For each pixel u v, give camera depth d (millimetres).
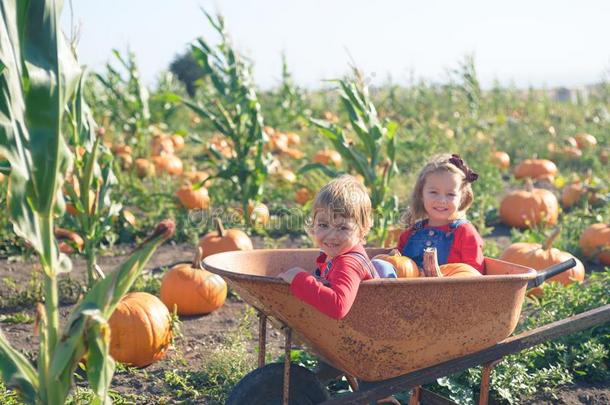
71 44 4848
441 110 20234
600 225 8367
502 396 4691
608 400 4816
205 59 9711
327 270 3803
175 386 5004
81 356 3045
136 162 12109
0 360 3209
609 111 20891
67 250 8109
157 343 5297
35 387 3227
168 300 6395
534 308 5910
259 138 9516
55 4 2979
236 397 3738
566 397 4824
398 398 4543
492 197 10984
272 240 8922
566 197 10734
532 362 5043
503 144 16500
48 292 3174
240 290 3713
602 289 5844
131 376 5152
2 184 8062
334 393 4668
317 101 21969
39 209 3082
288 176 11227
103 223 6668
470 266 4270
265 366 3840
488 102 22344
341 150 7805
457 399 4504
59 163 3066
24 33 2951
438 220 4805
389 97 20469
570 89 27922
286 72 19375
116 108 15969
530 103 22438
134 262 3049
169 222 3064
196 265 6492
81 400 4484
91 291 3092
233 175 9500
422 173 4820
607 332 5496
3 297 6734
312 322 3590
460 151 14430
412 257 4781
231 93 9680
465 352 3816
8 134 2945
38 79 2949
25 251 8258
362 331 3590
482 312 3715
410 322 3604
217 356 5141
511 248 7133
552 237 6875
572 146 15227
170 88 20062
